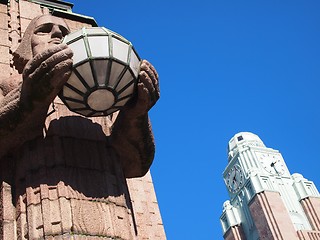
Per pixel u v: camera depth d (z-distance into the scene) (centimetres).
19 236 625
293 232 7344
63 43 629
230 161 9238
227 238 8631
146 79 666
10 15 1002
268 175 8400
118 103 666
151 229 865
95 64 615
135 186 935
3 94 740
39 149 688
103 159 723
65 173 668
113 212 658
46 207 622
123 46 639
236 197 8794
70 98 647
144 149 767
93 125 770
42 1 1091
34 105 648
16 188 670
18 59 747
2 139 679
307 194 8225
